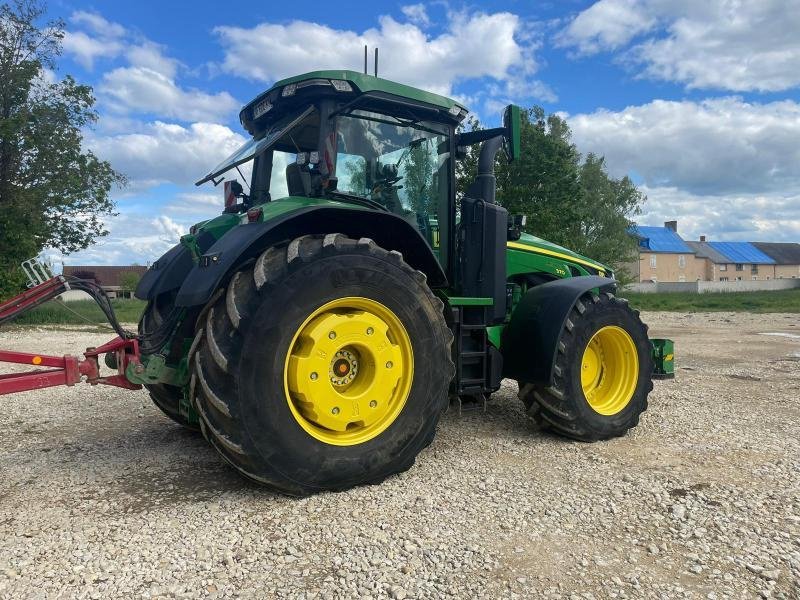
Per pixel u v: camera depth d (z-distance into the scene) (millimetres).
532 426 4949
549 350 4273
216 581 2398
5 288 16375
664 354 5539
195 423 4602
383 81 3986
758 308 24078
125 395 6312
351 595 2301
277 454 3150
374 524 2932
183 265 4520
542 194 20891
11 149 17141
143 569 2490
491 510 3115
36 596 2279
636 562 2584
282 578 2420
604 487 3461
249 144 4348
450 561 2568
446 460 3980
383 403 3512
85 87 18031
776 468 3793
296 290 3211
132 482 3570
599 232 37312
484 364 4297
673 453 4156
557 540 2783
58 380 3436
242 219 3736
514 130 4566
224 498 3271
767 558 2617
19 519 3010
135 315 16109
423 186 4445
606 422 4492
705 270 76000
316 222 3633
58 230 18453
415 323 3609
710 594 2336
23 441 4496
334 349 3326
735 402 5844
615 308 4645
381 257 3516
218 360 3027
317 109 3955
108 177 18922
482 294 4480
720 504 3193
